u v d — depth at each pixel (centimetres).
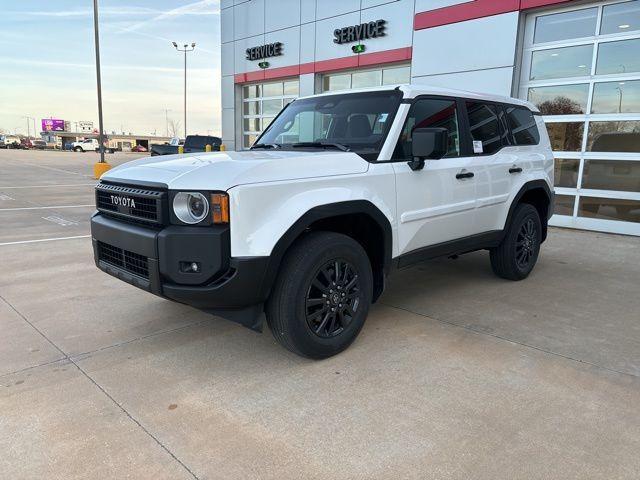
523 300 483
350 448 248
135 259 327
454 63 1035
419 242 412
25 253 661
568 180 914
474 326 412
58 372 326
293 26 1441
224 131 1780
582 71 876
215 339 382
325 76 1424
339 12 1302
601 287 531
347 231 385
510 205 510
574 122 895
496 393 302
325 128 429
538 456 242
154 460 239
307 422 271
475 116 473
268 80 1588
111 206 355
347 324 355
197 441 254
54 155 4872
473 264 630
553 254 696
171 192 300
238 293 299
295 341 325
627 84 827
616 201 856
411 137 391
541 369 334
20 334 388
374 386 311
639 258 672
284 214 309
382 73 1279
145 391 303
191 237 293
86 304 459
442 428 265
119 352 358
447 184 427
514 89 959
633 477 228
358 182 351
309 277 323
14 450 246
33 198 1292
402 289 518
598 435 260
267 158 330
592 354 359
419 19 1089
